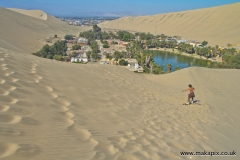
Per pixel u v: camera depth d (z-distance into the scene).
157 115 7.38
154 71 50.47
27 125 3.67
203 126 7.56
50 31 138.38
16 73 6.15
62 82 7.12
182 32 158.50
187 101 12.22
